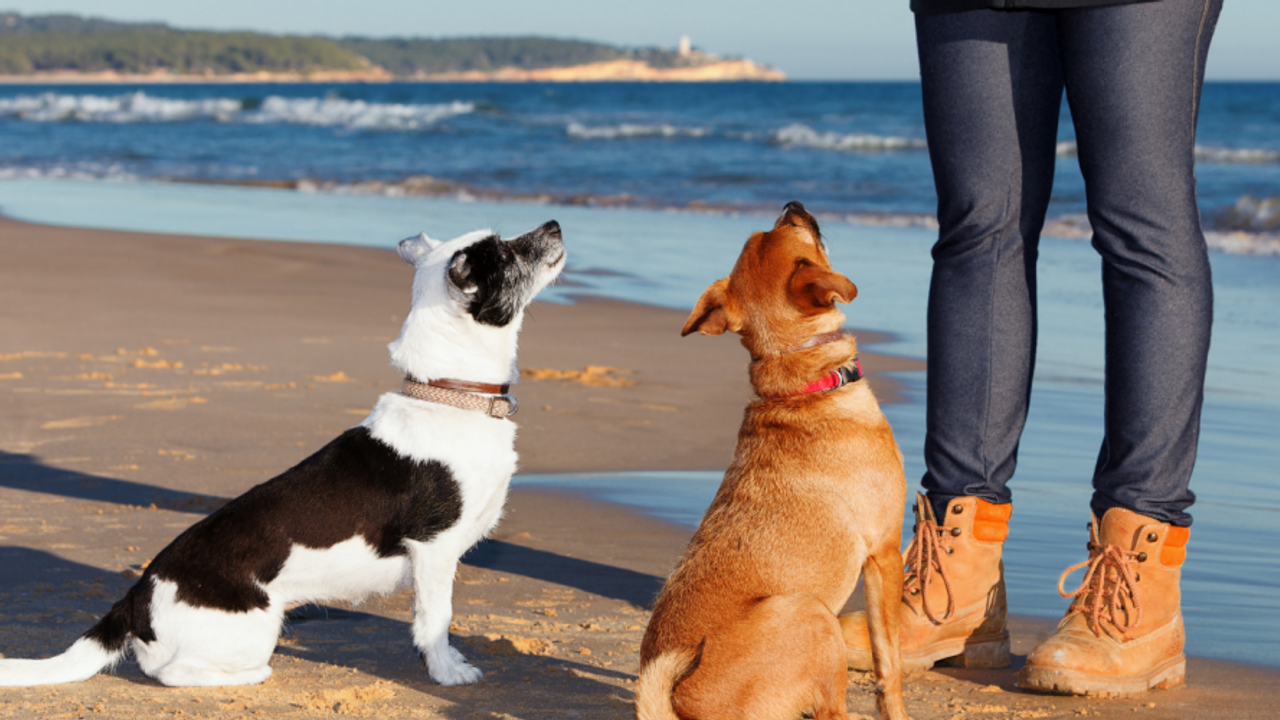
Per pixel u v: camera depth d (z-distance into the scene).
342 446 3.50
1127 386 3.14
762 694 2.72
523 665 3.46
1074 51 3.06
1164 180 3.03
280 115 49.22
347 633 3.88
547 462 6.09
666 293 11.73
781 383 3.14
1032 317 3.39
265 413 6.78
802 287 3.10
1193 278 3.07
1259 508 5.14
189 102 53.22
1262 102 45.09
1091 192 3.16
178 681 3.24
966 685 3.30
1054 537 4.75
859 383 3.17
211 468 5.72
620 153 30.16
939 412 3.40
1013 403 3.38
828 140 31.83
